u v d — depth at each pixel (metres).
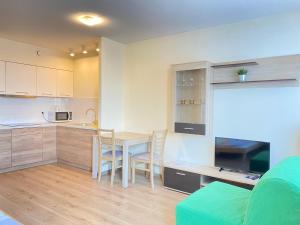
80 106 5.53
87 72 5.23
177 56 3.98
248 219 1.66
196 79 3.61
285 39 3.01
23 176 4.04
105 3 2.79
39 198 3.12
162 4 2.80
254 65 3.17
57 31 3.87
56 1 2.74
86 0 2.71
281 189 1.55
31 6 2.88
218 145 3.37
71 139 4.70
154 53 4.26
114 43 4.46
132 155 3.94
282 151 3.03
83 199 3.12
